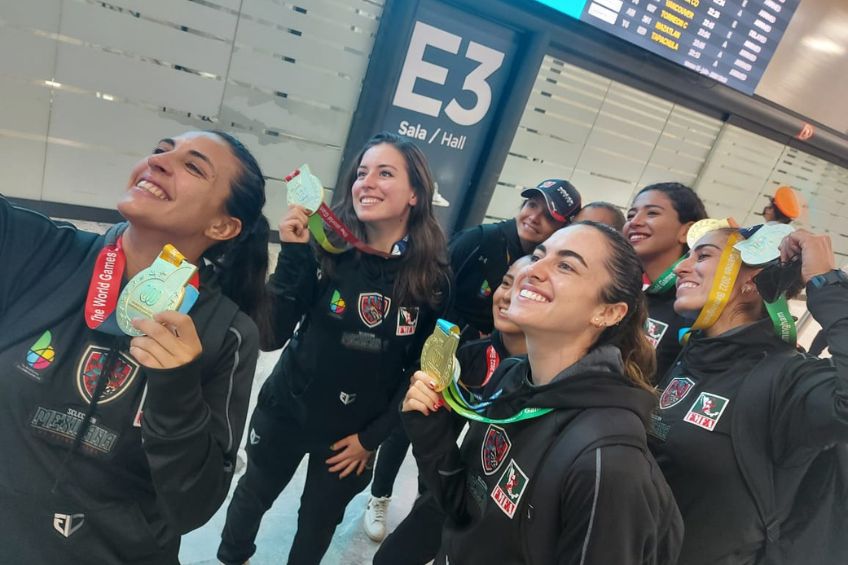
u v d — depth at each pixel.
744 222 5.08
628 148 4.29
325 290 1.44
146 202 0.83
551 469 0.86
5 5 2.44
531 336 0.97
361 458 1.51
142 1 2.65
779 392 1.14
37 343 0.83
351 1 3.07
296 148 3.32
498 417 1.03
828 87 4.52
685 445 1.23
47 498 0.83
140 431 0.85
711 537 1.19
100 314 0.82
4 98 2.59
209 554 1.74
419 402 1.06
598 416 0.87
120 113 2.82
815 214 5.34
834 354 1.08
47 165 2.78
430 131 3.50
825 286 1.15
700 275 1.34
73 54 2.63
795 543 1.21
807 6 4.09
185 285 0.75
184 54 2.83
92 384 0.84
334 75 3.22
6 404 0.82
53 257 0.89
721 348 1.28
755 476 1.15
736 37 3.70
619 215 1.86
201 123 3.02
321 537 1.56
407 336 1.48
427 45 3.23
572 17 3.31
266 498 1.58
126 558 0.90
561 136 4.03
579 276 0.93
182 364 0.74
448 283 1.54
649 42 3.51
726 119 4.43
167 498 0.81
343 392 1.46
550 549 0.86
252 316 1.09
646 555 0.81
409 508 2.21
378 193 1.41
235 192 0.90
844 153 4.94
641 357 1.00
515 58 3.50
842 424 1.01
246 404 0.94
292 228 1.36
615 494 0.78
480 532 0.98
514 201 4.16
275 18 2.95
